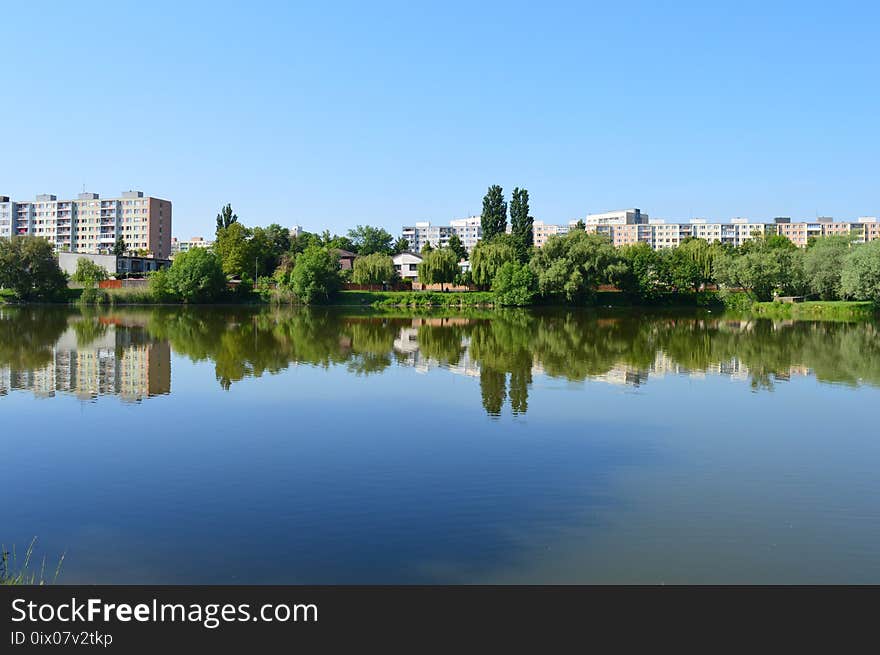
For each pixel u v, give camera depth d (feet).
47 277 365.81
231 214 529.45
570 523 47.14
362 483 55.62
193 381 104.42
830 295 338.95
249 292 394.32
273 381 104.78
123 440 69.10
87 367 119.24
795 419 79.05
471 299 378.12
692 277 371.56
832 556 42.19
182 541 44.14
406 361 129.39
